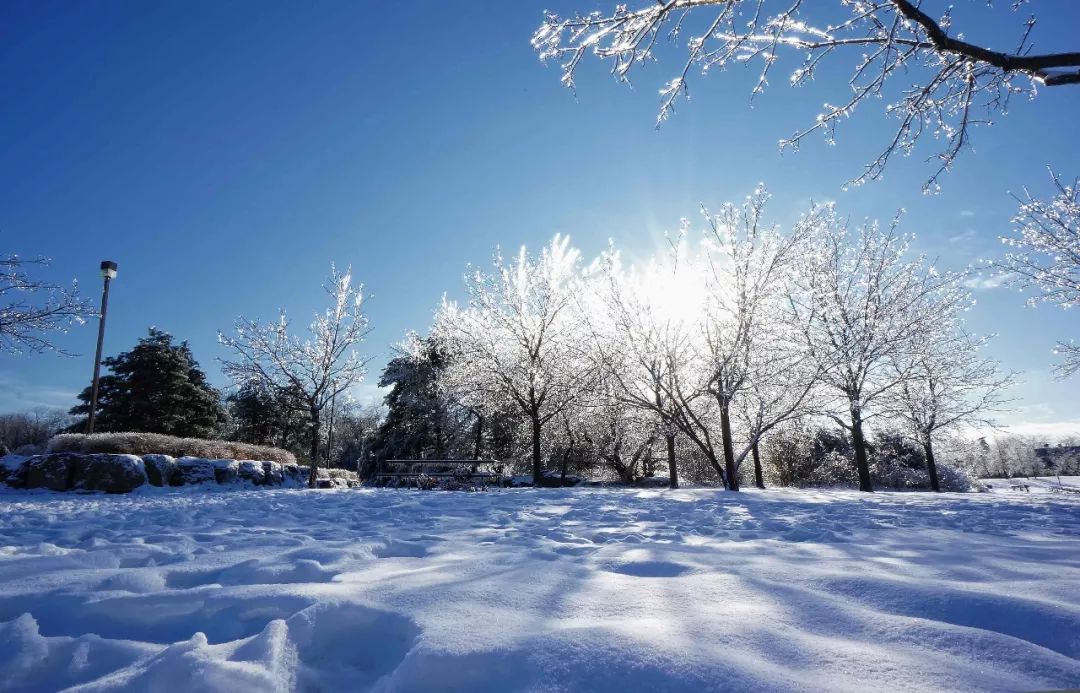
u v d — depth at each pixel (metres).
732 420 19.34
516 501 7.46
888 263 17.66
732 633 1.59
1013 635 1.62
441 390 24.53
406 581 2.21
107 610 1.92
